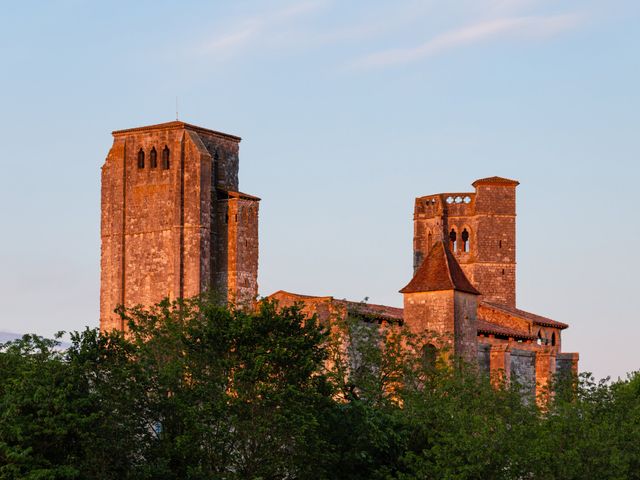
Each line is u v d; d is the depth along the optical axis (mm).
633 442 138125
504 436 128625
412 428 132750
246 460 119750
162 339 128000
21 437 108875
